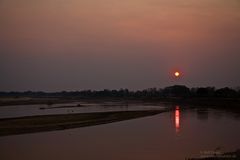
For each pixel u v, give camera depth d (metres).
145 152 30.42
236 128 47.62
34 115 74.81
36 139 39.34
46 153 30.89
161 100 186.25
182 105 131.12
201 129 46.81
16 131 45.97
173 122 58.62
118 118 67.81
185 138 38.28
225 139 37.03
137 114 78.25
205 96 177.62
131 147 33.06
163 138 38.66
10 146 34.72
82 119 63.28
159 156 28.62
